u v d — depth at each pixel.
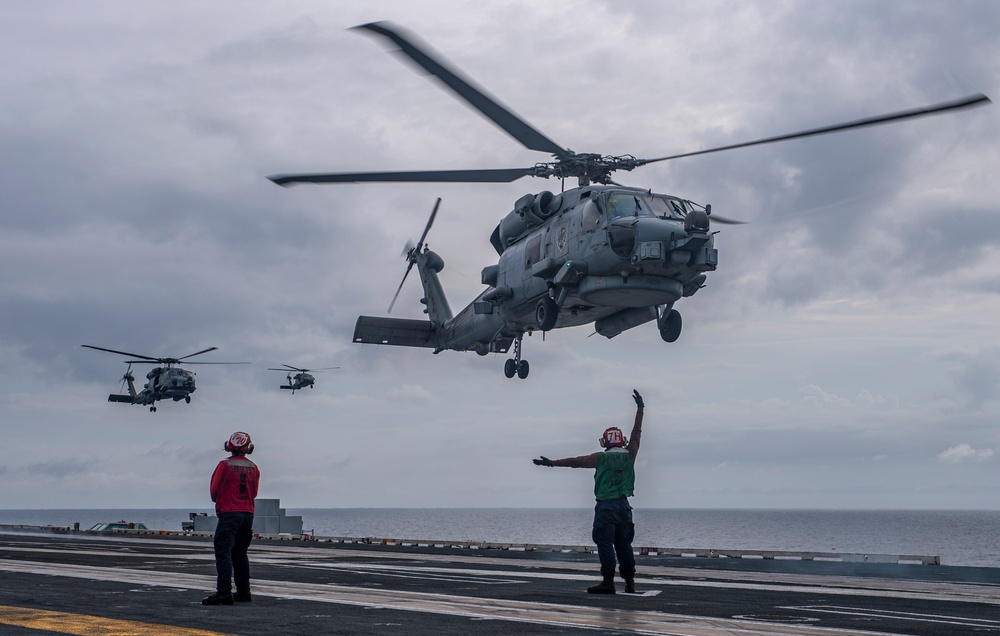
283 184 22.11
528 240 29.22
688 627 8.48
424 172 23.89
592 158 26.48
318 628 8.04
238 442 10.48
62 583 12.52
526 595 11.40
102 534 37.66
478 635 7.65
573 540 163.88
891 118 17.28
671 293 25.67
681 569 17.64
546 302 27.58
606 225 25.17
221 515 10.16
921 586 13.94
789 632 8.21
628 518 11.94
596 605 10.30
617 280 25.27
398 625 8.30
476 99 19.20
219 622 8.41
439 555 21.52
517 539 169.25
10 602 10.05
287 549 23.92
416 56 16.33
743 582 14.45
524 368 32.78
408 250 40.03
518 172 26.47
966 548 143.00
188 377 57.84
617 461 11.93
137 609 9.43
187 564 16.50
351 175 22.42
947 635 8.09
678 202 26.05
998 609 10.41
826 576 16.05
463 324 35.00
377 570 15.77
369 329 37.16
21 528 43.06
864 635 8.05
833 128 18.58
